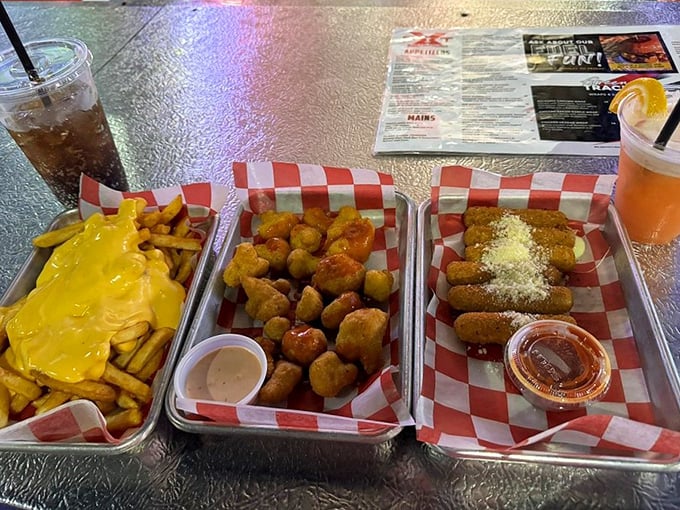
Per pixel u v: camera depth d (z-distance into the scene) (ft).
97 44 2.77
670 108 1.54
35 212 1.95
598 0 2.62
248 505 1.12
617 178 1.57
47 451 1.19
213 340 1.36
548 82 2.16
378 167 1.91
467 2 2.74
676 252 1.55
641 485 1.09
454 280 1.50
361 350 1.32
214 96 2.35
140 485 1.18
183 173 1.99
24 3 3.18
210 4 3.06
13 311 1.44
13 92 1.58
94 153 1.82
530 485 1.11
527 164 1.84
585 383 1.22
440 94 2.19
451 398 1.28
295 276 1.62
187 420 1.20
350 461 1.17
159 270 1.50
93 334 1.31
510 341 1.30
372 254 1.67
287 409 1.22
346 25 2.70
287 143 2.06
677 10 2.48
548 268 1.50
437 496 1.10
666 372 1.21
